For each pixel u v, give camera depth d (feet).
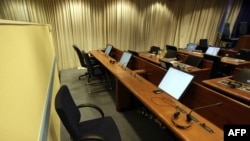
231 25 21.74
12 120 1.69
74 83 12.60
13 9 13.30
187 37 21.59
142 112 8.20
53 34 15.23
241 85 6.69
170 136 6.54
